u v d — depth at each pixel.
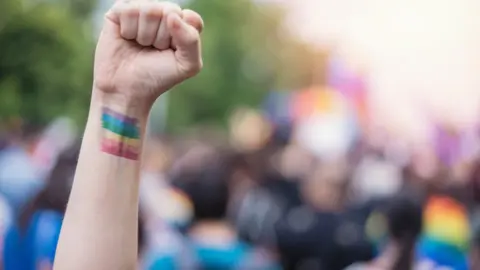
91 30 18.50
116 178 1.77
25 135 10.52
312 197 4.57
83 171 1.78
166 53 1.75
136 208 1.78
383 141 13.64
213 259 4.23
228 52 42.88
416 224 4.36
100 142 1.78
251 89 43.66
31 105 14.65
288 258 4.50
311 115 12.95
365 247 4.51
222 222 4.34
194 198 4.26
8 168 5.77
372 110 24.94
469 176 5.77
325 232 4.49
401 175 5.78
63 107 15.01
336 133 8.59
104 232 1.75
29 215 3.64
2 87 14.48
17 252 3.66
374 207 4.69
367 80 26.88
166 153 9.39
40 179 5.02
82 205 1.76
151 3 1.73
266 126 5.88
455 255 4.23
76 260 1.73
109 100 1.79
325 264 4.50
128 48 1.78
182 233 4.23
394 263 4.38
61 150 3.66
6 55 14.84
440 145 10.44
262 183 4.71
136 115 1.78
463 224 4.34
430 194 4.64
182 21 1.71
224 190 4.33
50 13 15.56
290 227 4.48
